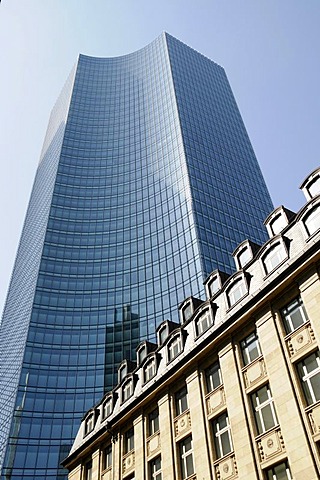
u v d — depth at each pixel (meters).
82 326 79.44
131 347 74.88
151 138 111.44
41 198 116.06
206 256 77.06
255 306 20.88
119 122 120.94
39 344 75.81
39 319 79.25
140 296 80.50
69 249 91.44
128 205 98.44
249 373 20.08
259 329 20.36
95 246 92.06
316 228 19.52
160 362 27.75
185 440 22.72
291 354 18.38
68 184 104.31
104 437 29.98
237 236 86.44
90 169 108.50
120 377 35.22
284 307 19.94
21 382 69.88
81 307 82.12
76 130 118.62
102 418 31.98
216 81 135.62
